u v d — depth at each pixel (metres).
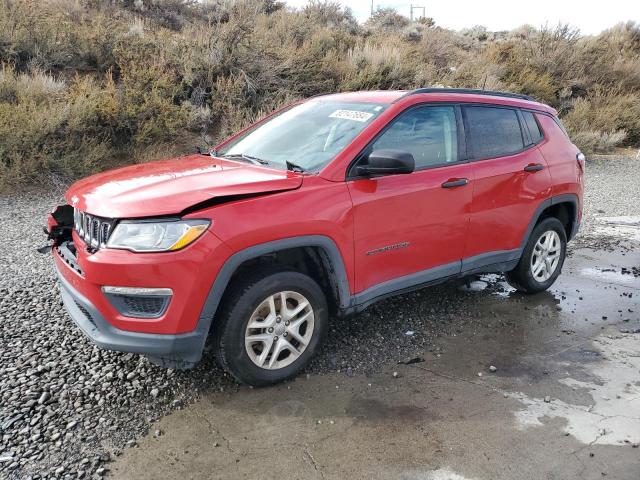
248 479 2.76
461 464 2.89
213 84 12.09
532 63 18.92
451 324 4.64
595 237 7.53
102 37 12.30
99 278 3.11
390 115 4.03
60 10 14.12
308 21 16.98
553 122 5.40
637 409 3.44
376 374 3.80
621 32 24.48
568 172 5.32
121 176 3.81
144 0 17.11
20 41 11.70
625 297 5.38
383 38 18.39
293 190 3.49
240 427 3.17
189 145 10.80
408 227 4.00
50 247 4.08
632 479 2.80
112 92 10.48
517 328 4.61
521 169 4.79
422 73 15.17
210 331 3.46
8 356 3.83
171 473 2.79
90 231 3.30
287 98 12.23
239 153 4.39
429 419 3.29
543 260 5.29
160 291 3.09
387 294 4.05
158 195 3.25
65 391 3.45
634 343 4.38
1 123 8.81
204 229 3.13
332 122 4.21
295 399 3.46
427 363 3.97
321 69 13.66
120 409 3.30
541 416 3.34
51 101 9.91
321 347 3.84
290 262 3.80
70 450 2.93
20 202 8.00
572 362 4.04
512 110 4.99
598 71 19.33
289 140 4.25
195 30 14.06
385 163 3.58
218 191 3.29
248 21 14.25
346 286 3.75
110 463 2.86
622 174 12.84
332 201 3.58
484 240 4.60
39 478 2.72
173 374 3.68
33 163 8.73
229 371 3.45
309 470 2.83
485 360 4.04
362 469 2.84
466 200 4.35
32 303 4.70
